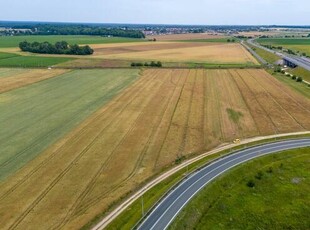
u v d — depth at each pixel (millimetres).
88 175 68438
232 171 71188
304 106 117188
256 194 65250
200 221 57281
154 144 83875
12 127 94500
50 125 96250
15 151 79062
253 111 111562
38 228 52531
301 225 57375
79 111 109250
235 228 56250
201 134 91125
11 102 120250
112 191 62969
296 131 94312
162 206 58625
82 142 84438
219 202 62062
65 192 62250
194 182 66625
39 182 65562
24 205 58188
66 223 53750
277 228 56656
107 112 108062
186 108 113000
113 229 52625
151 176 68812
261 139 89000
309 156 79500
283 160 77750
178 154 79062
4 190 62562
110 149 80625
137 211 57031
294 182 69250
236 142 86938
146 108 112438
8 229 52156
